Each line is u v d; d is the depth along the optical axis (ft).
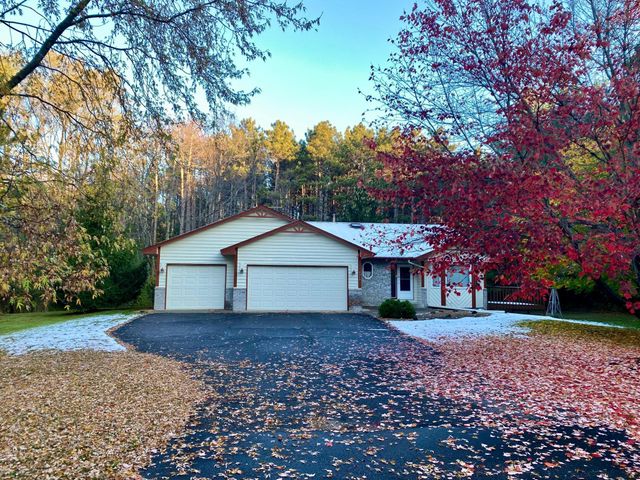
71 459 13.56
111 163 23.25
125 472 12.71
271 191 140.67
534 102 22.74
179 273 62.13
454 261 24.26
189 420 17.40
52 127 24.62
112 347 34.01
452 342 36.60
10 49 21.48
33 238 17.30
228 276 62.90
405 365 28.07
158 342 36.09
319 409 18.99
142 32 23.50
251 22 23.59
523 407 19.30
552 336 39.22
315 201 135.85
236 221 64.13
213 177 116.78
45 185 20.04
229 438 15.51
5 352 32.30
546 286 21.93
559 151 22.34
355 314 56.24
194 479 12.32
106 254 62.39
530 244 21.16
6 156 18.24
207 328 43.57
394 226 74.59
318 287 60.70
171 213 109.91
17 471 12.67
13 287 17.38
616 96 22.00
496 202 20.49
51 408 18.58
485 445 14.84
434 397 20.94
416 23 25.14
